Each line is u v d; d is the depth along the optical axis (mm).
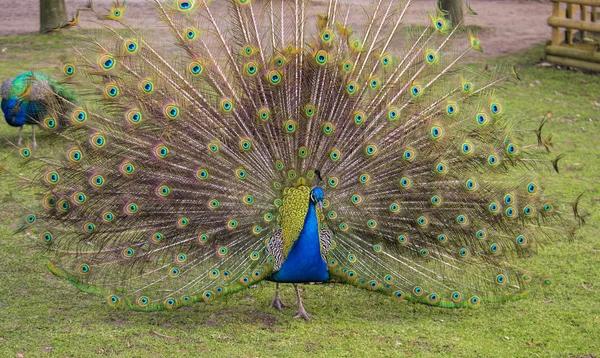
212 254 5410
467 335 5473
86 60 5402
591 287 5895
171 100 5371
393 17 5602
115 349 5234
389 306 5719
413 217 5484
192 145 5395
